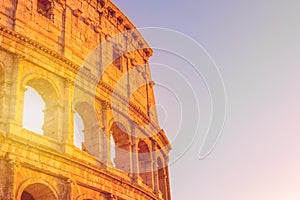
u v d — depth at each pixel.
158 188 59.97
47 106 46.84
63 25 51.91
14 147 38.97
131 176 53.31
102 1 59.84
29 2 48.62
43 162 40.56
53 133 45.19
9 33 43.78
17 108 41.66
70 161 42.59
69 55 50.59
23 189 38.50
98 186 45.09
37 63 45.47
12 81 42.69
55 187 41.16
